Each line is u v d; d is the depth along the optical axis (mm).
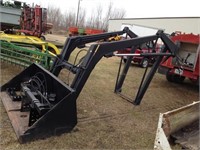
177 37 8539
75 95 4016
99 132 4457
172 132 4336
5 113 4531
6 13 14625
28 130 3736
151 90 7957
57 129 3992
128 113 5590
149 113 5816
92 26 59750
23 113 4379
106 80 8273
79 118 4906
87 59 4332
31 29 15820
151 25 34375
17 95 4945
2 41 7766
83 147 3912
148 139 4496
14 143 3697
